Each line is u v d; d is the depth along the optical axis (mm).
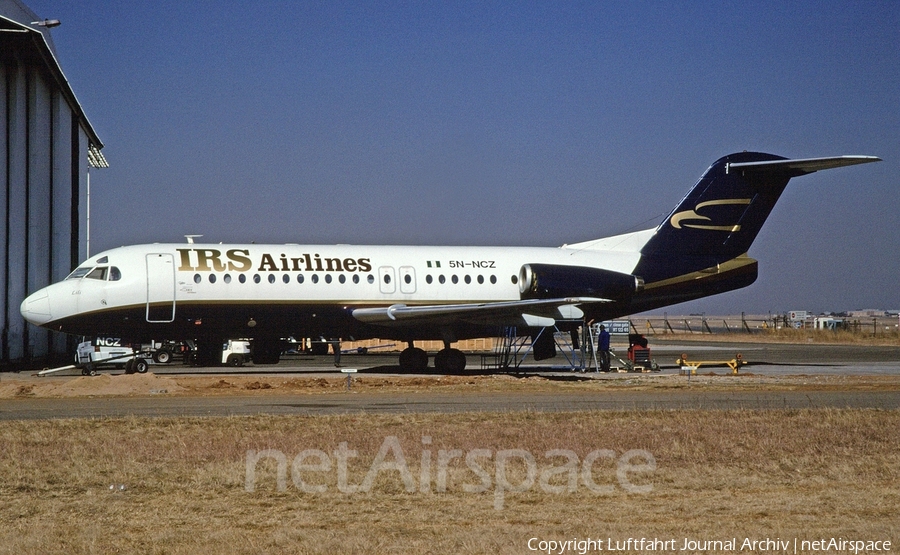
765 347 72688
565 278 38969
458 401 27219
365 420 22156
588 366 43656
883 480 15984
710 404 26422
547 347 39844
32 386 30453
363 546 11539
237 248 36875
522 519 13086
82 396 28984
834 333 96438
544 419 22531
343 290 37125
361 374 37906
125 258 35469
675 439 19500
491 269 39344
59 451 17938
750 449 18641
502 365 44156
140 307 35156
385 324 37344
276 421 21969
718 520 13039
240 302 35906
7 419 22766
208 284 35625
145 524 12852
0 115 41219
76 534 12258
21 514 13453
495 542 11719
